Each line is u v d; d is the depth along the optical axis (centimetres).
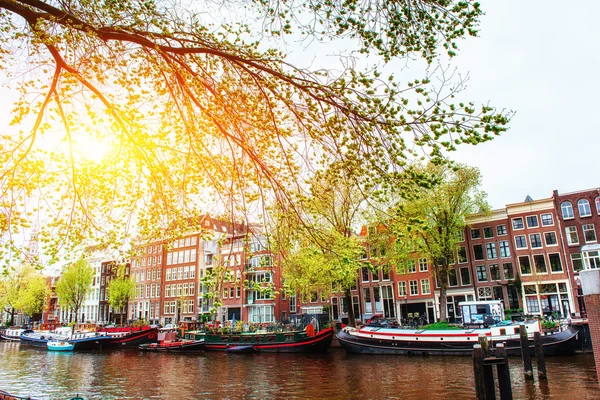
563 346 2475
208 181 916
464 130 604
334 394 1850
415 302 4916
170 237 980
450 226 3653
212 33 779
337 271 1178
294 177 815
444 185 3453
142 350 4312
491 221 4775
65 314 8912
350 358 2920
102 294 8181
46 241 905
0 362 3475
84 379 2559
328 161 764
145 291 7431
